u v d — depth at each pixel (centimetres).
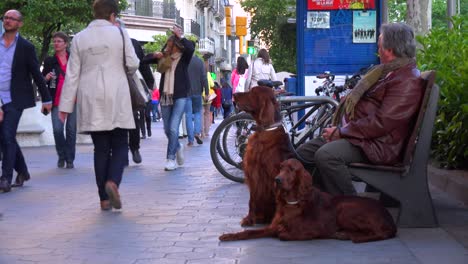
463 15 1028
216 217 711
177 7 6078
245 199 812
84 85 752
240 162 935
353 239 581
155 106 3228
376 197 783
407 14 1303
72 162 1159
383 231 588
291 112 849
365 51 1207
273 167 637
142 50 1120
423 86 614
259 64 1502
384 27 627
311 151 686
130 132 1171
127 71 770
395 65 618
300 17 1207
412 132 612
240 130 931
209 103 1927
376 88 621
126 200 823
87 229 664
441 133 912
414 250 555
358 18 1204
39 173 1088
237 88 1778
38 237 634
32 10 2469
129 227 670
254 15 4206
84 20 2647
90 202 816
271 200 650
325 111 829
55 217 727
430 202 627
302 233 587
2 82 899
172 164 1100
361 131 616
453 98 877
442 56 928
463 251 551
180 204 788
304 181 582
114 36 759
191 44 1088
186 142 1711
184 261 540
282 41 3409
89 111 745
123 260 548
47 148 1543
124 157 759
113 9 777
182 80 1091
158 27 5291
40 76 927
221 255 555
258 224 664
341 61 1210
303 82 1214
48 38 2753
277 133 647
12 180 1009
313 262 527
